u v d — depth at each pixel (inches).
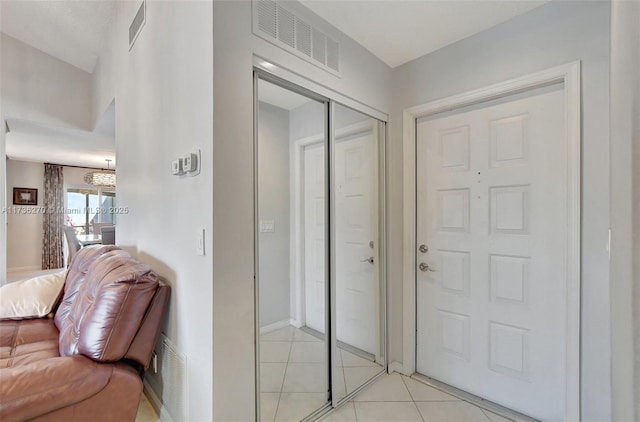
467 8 64.3
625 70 22.8
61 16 114.7
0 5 113.0
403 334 86.1
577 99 58.9
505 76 68.4
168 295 61.7
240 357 51.1
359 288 80.8
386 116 86.0
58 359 49.6
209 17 48.2
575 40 59.4
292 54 60.4
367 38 74.8
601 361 56.4
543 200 65.2
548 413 64.4
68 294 79.9
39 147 193.6
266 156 61.7
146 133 75.5
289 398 64.8
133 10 85.7
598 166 56.8
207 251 48.7
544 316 65.0
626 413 21.5
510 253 69.6
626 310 21.8
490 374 72.6
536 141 66.1
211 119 47.6
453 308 78.7
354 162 78.8
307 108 68.2
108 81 117.3
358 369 79.6
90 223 277.3
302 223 67.7
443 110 79.8
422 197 84.6
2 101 130.1
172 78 61.1
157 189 68.6
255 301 55.1
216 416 47.8
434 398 74.4
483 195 73.5
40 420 44.3
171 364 61.2
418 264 85.4
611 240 26.2
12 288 83.4
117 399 51.4
